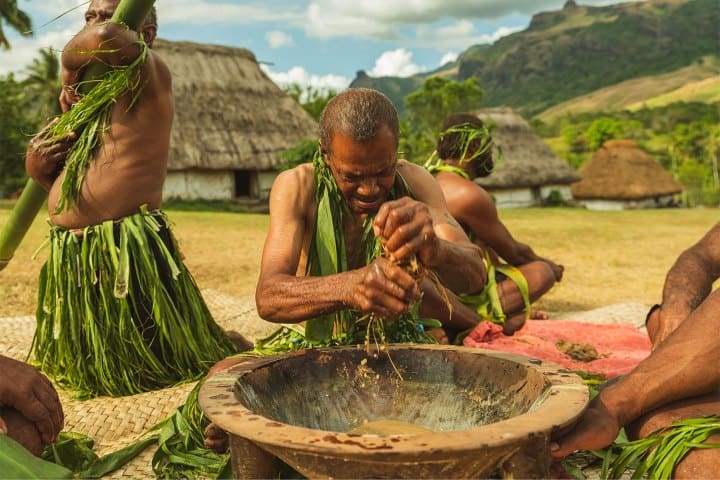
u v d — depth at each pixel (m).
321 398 2.13
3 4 21.17
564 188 35.50
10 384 2.13
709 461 1.86
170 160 22.16
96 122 3.21
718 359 2.01
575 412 1.61
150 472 2.33
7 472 1.79
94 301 3.26
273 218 2.45
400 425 1.91
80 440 2.60
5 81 30.55
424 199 2.63
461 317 3.95
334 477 1.55
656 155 88.19
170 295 3.38
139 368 3.25
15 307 5.61
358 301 1.93
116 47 3.04
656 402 2.03
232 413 1.65
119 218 3.29
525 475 1.57
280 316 2.16
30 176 3.40
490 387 2.07
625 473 2.20
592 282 7.52
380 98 2.13
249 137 23.59
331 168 2.24
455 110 40.31
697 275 2.63
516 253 4.38
